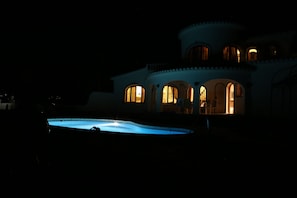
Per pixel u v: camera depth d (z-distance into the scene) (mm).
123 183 4652
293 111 15648
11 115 5293
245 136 8172
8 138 5043
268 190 4301
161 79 20250
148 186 4520
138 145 6914
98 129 8188
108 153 6207
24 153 4945
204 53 21578
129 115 18859
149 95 22656
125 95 24781
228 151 6391
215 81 21078
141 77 24062
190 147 6734
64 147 6574
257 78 17391
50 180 4707
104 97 25297
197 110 17469
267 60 16938
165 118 16109
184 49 23406
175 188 4422
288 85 15961
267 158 5840
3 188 4254
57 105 24250
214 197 4086
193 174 4996
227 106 20688
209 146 6773
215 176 4879
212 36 21031
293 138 8273
